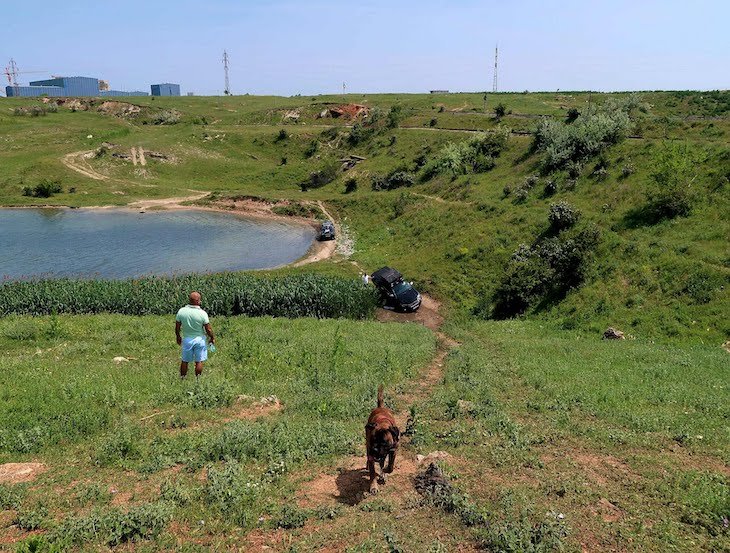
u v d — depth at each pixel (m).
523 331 27.08
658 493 7.72
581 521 6.77
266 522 6.61
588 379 15.44
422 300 36.91
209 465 8.05
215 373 13.86
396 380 15.04
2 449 8.74
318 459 8.73
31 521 6.36
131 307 28.73
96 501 7.05
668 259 28.59
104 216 69.31
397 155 75.75
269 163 91.50
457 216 47.28
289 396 12.52
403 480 7.98
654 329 24.69
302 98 140.62
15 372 13.23
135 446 8.63
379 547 6.09
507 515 6.78
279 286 32.16
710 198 32.06
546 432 10.48
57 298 27.98
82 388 11.71
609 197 37.81
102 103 129.12
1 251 51.75
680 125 45.91
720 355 19.78
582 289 30.02
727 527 6.68
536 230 38.62
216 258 50.22
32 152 89.31
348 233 58.06
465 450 9.30
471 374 16.05
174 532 6.34
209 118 118.19
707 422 11.38
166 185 83.25
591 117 52.12
